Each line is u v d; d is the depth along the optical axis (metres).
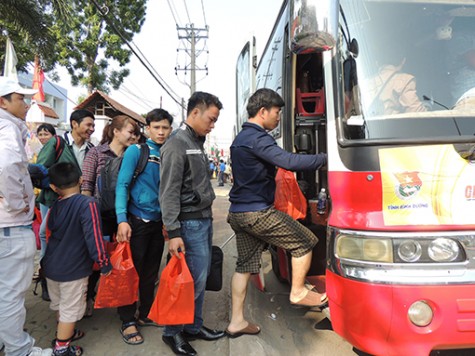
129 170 2.85
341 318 2.13
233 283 2.91
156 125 3.02
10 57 6.05
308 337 3.04
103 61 18.58
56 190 2.71
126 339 2.88
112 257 2.71
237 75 6.17
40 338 2.92
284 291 3.96
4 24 9.84
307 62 3.67
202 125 2.61
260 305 3.62
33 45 9.15
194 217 2.58
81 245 2.63
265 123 2.73
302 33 2.10
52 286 2.70
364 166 2.10
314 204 3.25
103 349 2.80
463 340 1.94
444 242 1.98
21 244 2.37
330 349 2.86
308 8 2.07
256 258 2.90
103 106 13.02
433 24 2.59
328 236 2.25
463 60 2.54
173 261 2.49
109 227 3.18
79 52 17.75
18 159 2.29
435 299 1.92
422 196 2.04
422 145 2.07
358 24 2.49
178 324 2.50
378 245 2.01
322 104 3.40
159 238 3.12
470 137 2.08
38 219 3.99
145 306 3.17
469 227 2.01
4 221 2.29
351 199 2.14
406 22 2.56
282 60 3.58
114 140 3.48
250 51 4.37
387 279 1.96
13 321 2.37
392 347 1.97
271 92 2.70
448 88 2.46
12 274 2.35
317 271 3.26
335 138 2.26
